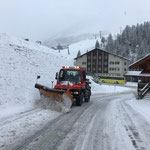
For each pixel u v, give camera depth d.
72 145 4.09
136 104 11.22
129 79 64.31
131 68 14.99
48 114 7.10
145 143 4.30
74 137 4.62
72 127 5.54
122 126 5.80
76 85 9.69
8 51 14.73
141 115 7.67
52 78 16.27
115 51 99.19
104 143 4.25
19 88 9.96
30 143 4.11
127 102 12.79
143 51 87.88
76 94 9.48
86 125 5.83
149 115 7.55
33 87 11.18
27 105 8.58
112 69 66.31
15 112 7.04
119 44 110.88
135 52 103.44
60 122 6.08
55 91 7.92
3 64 11.76
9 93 8.91
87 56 71.56
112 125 5.90
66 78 10.13
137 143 4.29
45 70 16.62
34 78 13.00
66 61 26.94
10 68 11.81
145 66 15.08
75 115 7.36
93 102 12.35
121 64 64.44
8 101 8.23
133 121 6.51
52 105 8.06
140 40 109.50
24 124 5.53
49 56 22.27
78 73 10.17
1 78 9.84
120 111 8.72
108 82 58.00
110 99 15.16
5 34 21.80
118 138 4.62
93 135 4.82
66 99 8.15
